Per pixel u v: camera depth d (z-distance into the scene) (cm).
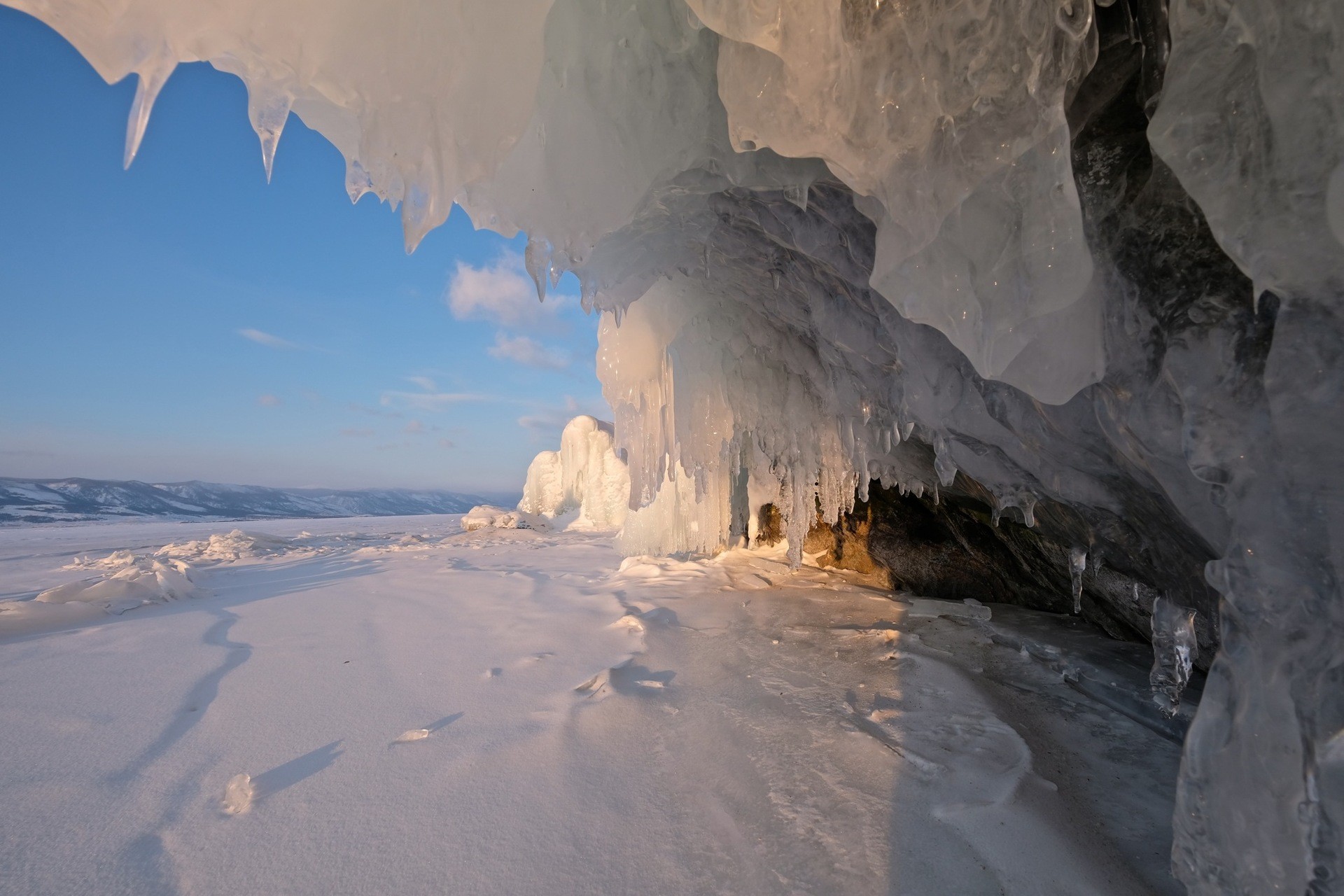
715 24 117
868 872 140
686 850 150
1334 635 81
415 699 252
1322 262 80
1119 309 122
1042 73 111
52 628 383
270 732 220
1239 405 96
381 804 171
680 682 275
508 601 473
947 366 208
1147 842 153
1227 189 88
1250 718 88
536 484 1358
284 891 135
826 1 115
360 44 120
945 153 122
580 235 191
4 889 135
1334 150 77
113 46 98
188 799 174
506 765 194
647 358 458
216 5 106
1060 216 112
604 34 163
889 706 242
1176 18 94
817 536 684
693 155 188
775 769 190
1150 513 173
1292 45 80
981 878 136
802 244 240
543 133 176
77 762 195
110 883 137
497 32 132
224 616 421
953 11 114
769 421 469
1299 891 79
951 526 490
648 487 491
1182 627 201
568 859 147
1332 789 78
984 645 336
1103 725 227
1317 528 83
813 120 127
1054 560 376
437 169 135
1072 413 162
